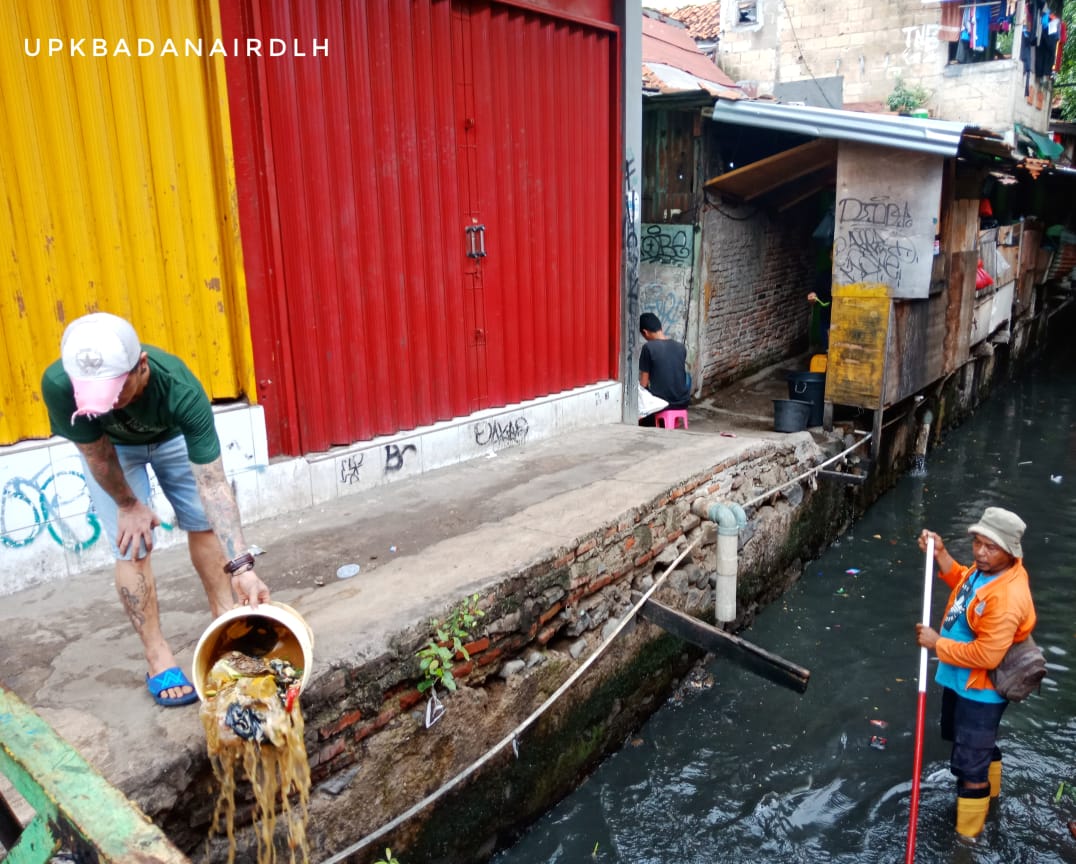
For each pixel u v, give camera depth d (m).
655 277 10.98
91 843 1.61
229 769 2.95
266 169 4.98
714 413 10.79
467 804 4.35
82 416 2.83
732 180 10.42
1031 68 17.31
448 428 6.45
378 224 5.71
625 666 5.60
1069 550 8.75
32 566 4.35
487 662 4.41
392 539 5.02
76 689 3.41
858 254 9.20
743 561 7.05
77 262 4.38
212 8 4.59
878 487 10.26
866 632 7.14
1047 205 19.41
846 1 16.14
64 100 4.23
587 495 5.83
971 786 4.71
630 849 4.73
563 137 7.21
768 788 5.23
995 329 14.88
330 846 3.63
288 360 5.31
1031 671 4.47
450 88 6.08
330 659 3.56
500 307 6.82
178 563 4.70
